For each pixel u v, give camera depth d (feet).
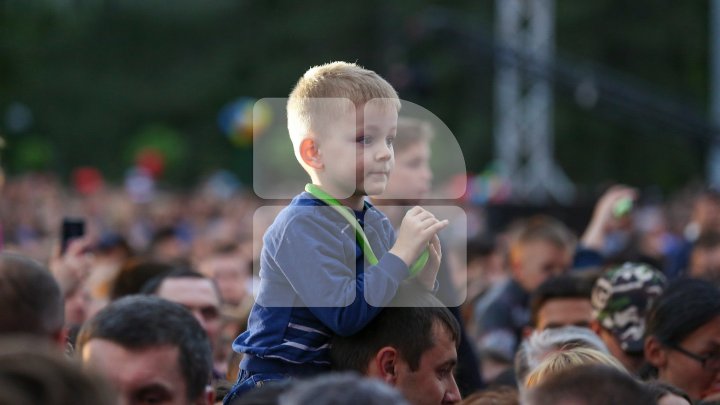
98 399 13.56
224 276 47.75
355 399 15.03
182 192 170.30
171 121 221.05
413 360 21.48
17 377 13.29
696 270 49.16
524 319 42.93
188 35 225.56
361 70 21.74
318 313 20.58
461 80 184.75
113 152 218.18
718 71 122.52
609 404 17.16
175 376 18.75
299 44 208.54
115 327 18.70
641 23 196.34
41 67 211.82
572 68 102.94
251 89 206.59
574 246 48.91
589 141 189.57
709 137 103.45
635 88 104.88
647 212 85.10
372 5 199.52
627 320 30.48
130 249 51.47
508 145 113.29
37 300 18.45
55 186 112.47
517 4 106.73
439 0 188.34
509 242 55.52
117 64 223.51
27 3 177.78
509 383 30.37
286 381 18.45
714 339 26.96
